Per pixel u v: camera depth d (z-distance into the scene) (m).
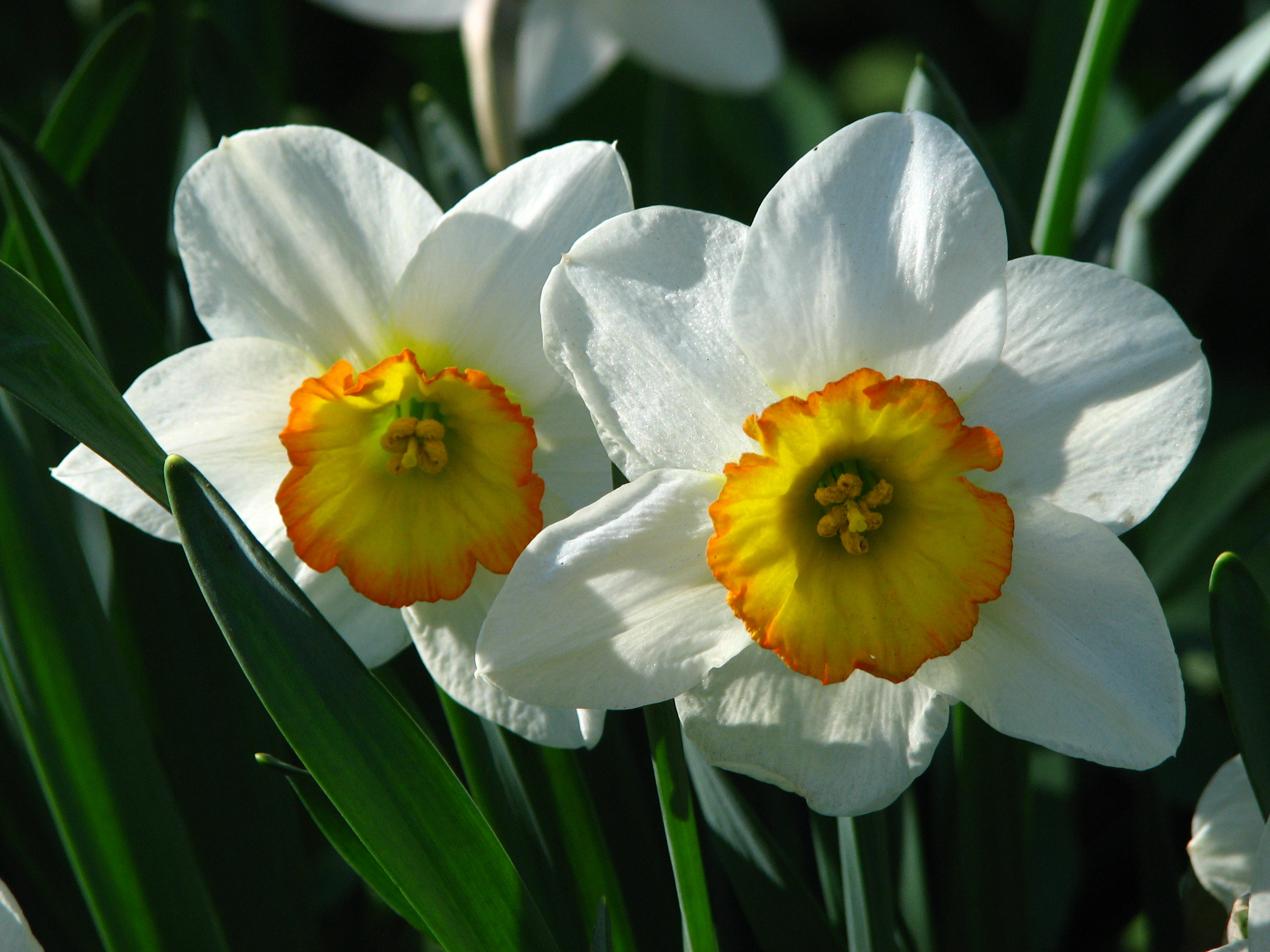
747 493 0.44
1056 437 0.44
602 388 0.44
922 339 0.44
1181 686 0.44
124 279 0.50
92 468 0.46
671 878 0.50
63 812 0.47
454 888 0.44
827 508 0.46
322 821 0.46
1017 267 0.44
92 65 0.52
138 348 0.50
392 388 0.46
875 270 0.44
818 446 0.44
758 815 0.52
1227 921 0.46
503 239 0.45
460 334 0.46
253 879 0.49
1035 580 0.44
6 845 0.51
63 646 0.47
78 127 0.53
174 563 0.50
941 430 0.44
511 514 0.46
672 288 0.44
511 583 0.43
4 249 0.51
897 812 0.50
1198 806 0.46
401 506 0.47
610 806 0.49
